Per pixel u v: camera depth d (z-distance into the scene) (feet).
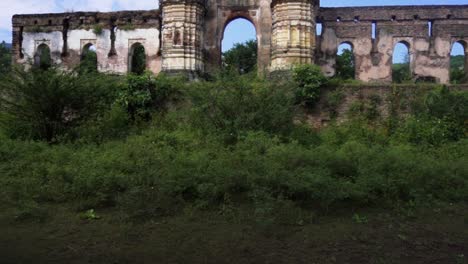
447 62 111.34
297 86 75.77
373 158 45.91
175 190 38.09
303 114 80.74
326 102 80.84
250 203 37.24
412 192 38.99
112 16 120.78
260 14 105.50
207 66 105.50
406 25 111.65
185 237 31.65
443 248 30.81
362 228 33.73
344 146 53.11
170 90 82.07
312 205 37.32
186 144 55.11
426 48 111.45
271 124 60.44
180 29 98.73
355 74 111.75
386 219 35.53
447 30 111.55
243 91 61.31
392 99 78.38
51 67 65.67
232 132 57.93
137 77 81.46
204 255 28.96
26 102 61.41
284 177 38.55
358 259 28.78
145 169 43.34
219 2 106.83
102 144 56.75
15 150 51.70
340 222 34.86
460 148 56.54
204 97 61.87
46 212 36.27
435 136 63.52
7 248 29.76
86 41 122.31
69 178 41.70
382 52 111.65
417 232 33.35
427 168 42.57
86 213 36.19
